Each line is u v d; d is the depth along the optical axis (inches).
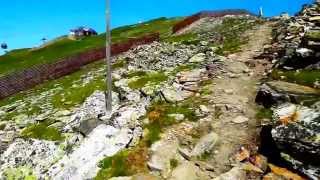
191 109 1044.5
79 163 908.0
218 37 1940.2
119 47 2276.1
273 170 802.2
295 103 925.8
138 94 1227.9
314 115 831.7
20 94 1697.8
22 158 992.2
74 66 2012.8
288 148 810.2
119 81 1369.3
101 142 938.7
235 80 1218.6
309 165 783.1
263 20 2273.6
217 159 857.5
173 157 873.5
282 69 1200.2
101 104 1222.9
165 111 1040.8
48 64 1895.9
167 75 1358.3
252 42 1657.2
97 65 1945.1
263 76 1215.6
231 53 1524.4
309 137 789.2
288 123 831.1
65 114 1240.8
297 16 1879.9
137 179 810.8
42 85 1788.9
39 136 1098.1
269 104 1002.1
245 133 924.6
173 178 814.5
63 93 1489.9
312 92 970.1
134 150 897.5
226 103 1056.8
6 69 2982.3
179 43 1939.0
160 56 1683.1
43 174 933.2
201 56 1545.3
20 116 1338.6
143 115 1041.5
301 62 1159.0
